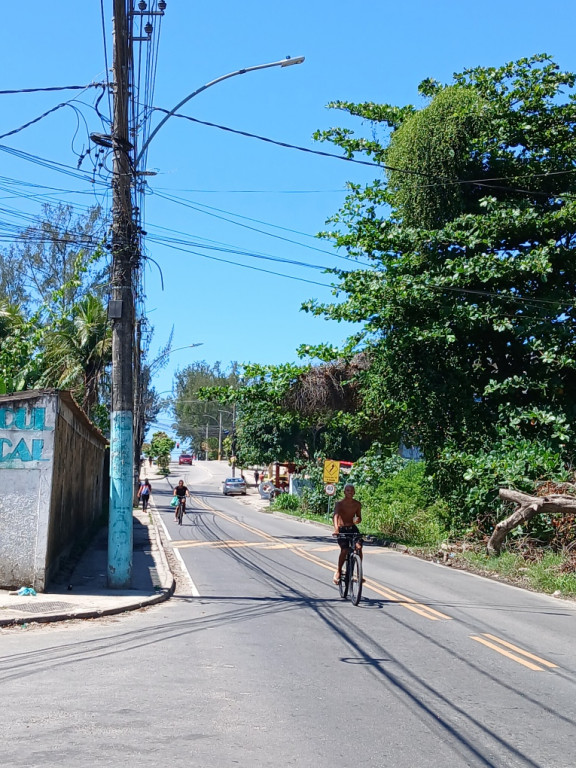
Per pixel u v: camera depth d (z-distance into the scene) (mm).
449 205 24234
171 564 19078
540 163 24281
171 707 6645
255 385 29844
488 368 25562
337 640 10000
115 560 13961
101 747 5516
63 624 10891
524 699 7449
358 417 30781
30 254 46031
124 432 14188
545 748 5973
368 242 24969
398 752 5727
